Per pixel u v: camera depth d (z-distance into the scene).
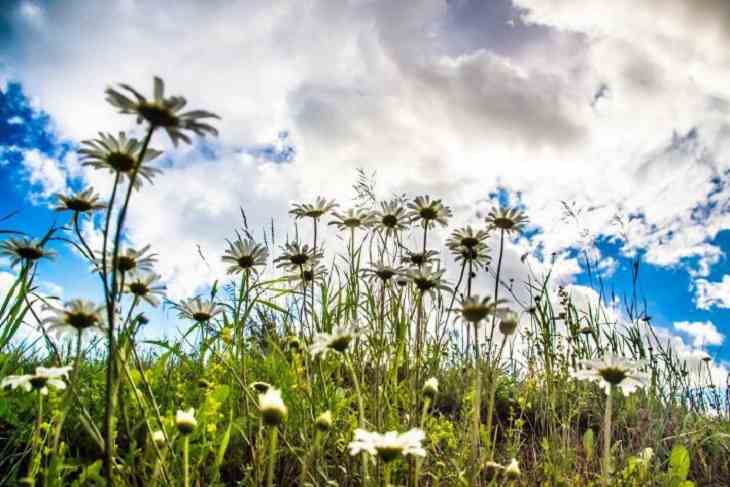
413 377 0.46
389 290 0.53
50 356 0.49
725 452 0.67
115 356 0.32
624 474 0.50
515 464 0.39
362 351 0.52
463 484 0.40
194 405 0.52
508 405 0.70
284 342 0.62
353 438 0.45
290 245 0.51
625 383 0.37
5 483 0.36
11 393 0.47
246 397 0.46
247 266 0.48
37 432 0.35
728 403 0.79
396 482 0.44
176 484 0.39
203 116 0.27
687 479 0.61
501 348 0.37
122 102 0.26
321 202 0.54
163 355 0.52
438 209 0.53
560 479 0.50
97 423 0.46
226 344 0.51
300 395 0.49
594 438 0.66
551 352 0.60
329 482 0.38
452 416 0.55
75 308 0.32
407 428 0.44
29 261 0.43
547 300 0.61
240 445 0.49
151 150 0.31
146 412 0.36
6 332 0.43
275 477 0.45
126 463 0.38
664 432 0.69
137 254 0.34
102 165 0.31
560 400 0.65
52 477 0.33
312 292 0.51
